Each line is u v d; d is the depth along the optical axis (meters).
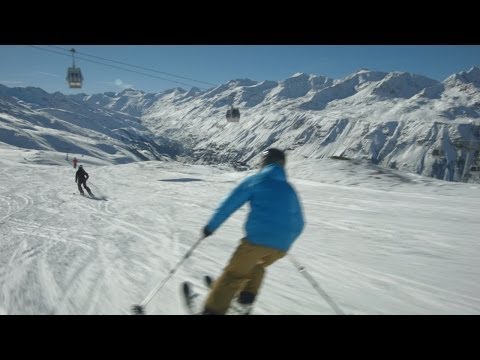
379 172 27.00
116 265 5.93
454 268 6.08
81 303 4.30
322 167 28.83
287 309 4.21
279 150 3.53
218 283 3.39
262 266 3.65
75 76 22.84
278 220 3.31
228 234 8.48
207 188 19.62
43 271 5.51
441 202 15.08
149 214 11.51
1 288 4.72
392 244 7.81
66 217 10.95
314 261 6.40
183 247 7.24
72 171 31.44
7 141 166.75
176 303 4.30
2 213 11.69
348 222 10.45
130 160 184.25
